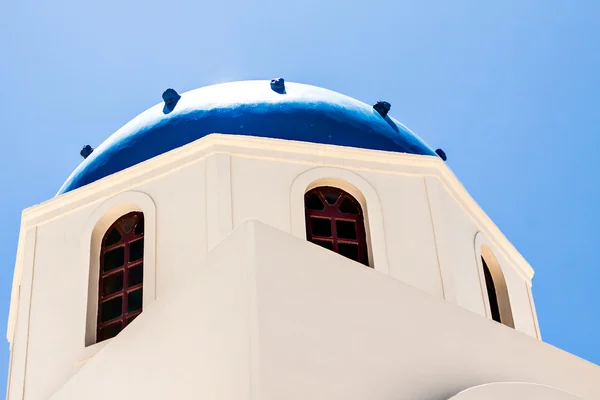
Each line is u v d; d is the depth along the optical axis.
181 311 8.93
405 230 13.67
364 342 8.51
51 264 13.88
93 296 13.60
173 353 8.82
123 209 13.99
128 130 15.27
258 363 7.74
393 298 8.96
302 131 14.34
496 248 15.23
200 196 13.34
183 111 14.90
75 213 14.23
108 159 14.80
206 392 8.11
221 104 14.80
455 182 14.75
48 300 13.59
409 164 14.28
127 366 9.45
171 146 14.29
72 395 10.19
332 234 13.61
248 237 8.45
